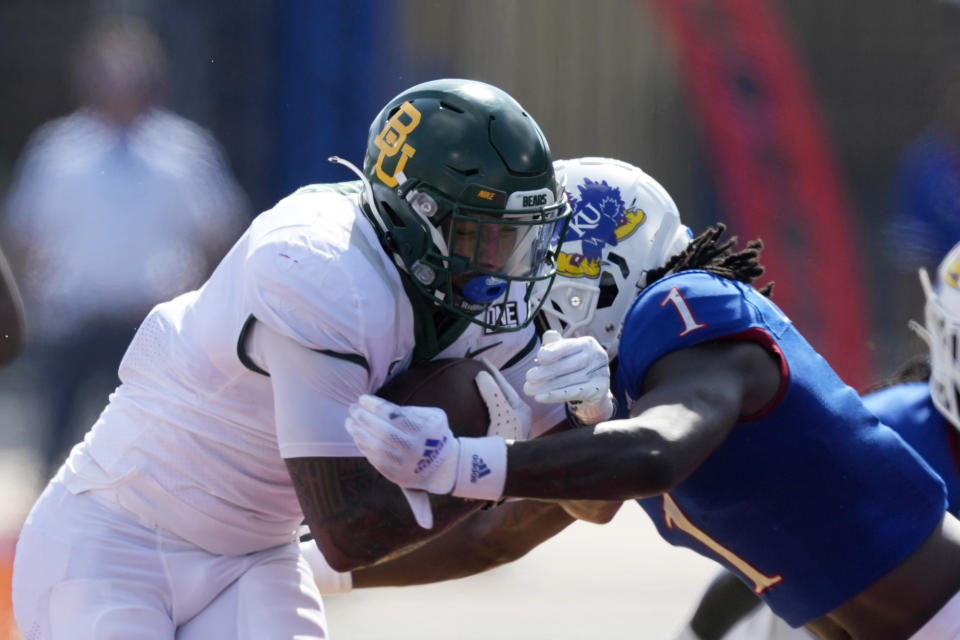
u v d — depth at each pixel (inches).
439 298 425.7
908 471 420.8
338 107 1167.6
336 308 400.5
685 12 1238.3
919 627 416.5
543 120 1222.9
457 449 366.3
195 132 918.4
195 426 441.1
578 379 393.4
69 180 876.0
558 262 452.8
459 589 858.8
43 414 923.4
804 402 407.2
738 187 1267.2
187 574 449.7
